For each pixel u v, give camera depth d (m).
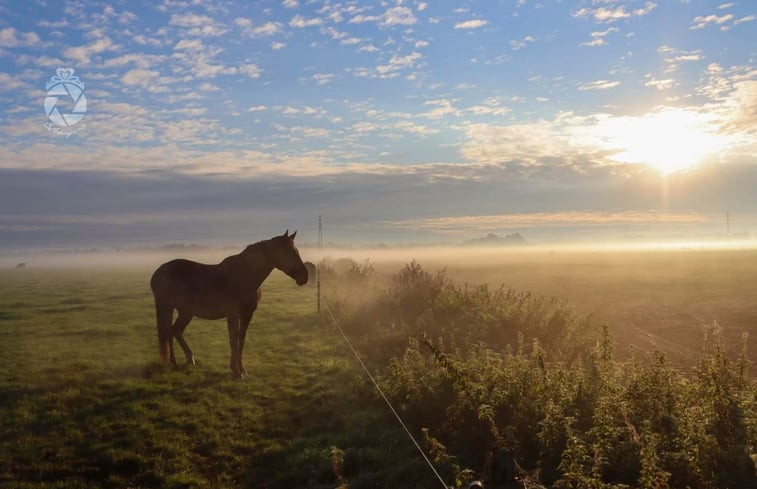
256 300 12.62
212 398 10.39
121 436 8.44
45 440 8.27
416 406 8.55
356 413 9.02
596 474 5.31
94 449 7.92
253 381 11.59
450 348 12.91
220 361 13.53
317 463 7.22
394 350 14.00
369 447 7.61
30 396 10.59
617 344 14.66
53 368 12.85
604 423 6.32
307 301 27.34
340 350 14.55
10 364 13.41
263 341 16.48
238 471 7.29
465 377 8.19
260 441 8.23
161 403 9.98
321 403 9.95
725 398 6.38
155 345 15.84
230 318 12.29
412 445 7.55
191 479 6.91
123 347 15.56
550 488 5.81
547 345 13.71
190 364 13.00
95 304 26.94
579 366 9.84
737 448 5.74
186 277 12.36
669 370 7.89
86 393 10.70
